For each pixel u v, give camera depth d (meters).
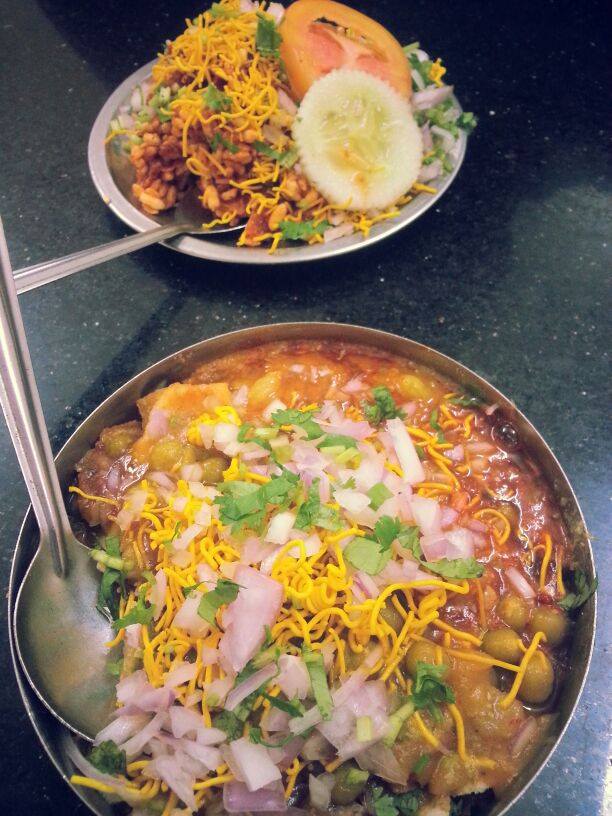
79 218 0.28
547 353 0.25
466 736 0.16
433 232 0.28
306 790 0.16
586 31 0.34
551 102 0.31
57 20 0.34
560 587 0.18
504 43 0.33
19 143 0.30
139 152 0.25
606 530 0.22
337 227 0.25
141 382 0.21
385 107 0.25
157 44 0.33
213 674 0.16
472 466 0.20
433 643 0.17
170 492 0.19
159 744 0.16
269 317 0.25
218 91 0.25
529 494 0.20
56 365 0.24
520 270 0.27
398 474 0.19
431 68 0.29
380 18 0.34
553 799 0.18
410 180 0.25
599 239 0.28
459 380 0.21
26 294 0.26
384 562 0.17
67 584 0.18
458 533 0.18
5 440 0.23
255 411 0.20
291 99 0.26
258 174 0.25
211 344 0.21
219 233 0.25
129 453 0.20
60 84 0.32
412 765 0.16
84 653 0.17
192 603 0.16
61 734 0.17
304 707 0.16
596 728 0.19
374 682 0.16
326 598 0.16
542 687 0.17
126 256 0.27
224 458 0.19
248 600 0.16
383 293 0.26
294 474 0.18
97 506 0.19
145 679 0.17
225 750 0.16
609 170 0.30
